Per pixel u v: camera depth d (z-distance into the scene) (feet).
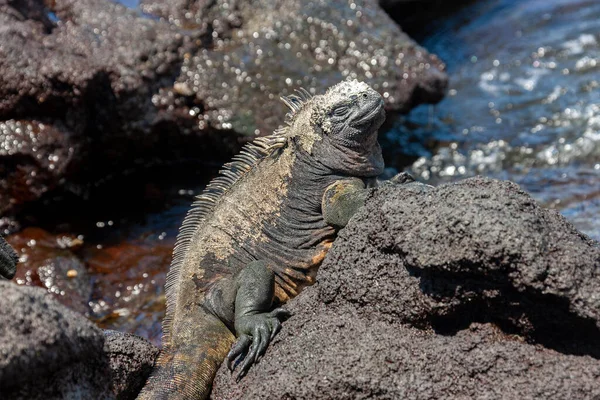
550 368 8.10
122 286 10.50
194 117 11.53
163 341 8.97
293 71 11.71
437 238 8.16
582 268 8.06
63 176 11.12
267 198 9.10
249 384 8.46
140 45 11.49
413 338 8.30
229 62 11.68
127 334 8.72
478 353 8.18
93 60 11.25
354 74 11.78
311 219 9.05
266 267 8.86
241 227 9.07
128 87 11.28
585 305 8.01
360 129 9.07
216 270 9.00
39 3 11.70
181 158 11.79
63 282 10.46
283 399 8.30
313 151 9.10
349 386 8.23
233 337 8.85
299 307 8.62
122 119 11.32
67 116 11.15
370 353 8.27
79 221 11.23
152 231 11.13
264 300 8.73
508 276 8.07
